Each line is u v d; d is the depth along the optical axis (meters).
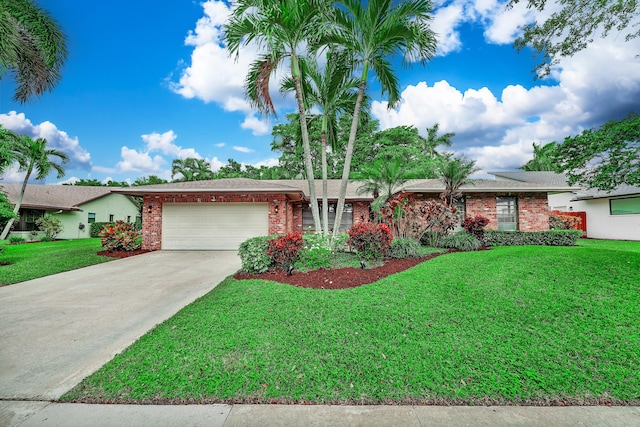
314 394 2.88
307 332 4.12
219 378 3.11
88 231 25.38
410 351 3.61
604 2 6.12
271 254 7.76
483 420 2.55
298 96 8.98
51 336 4.43
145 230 13.59
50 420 2.55
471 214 14.59
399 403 2.77
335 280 6.68
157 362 3.42
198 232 13.64
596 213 18.00
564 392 2.88
